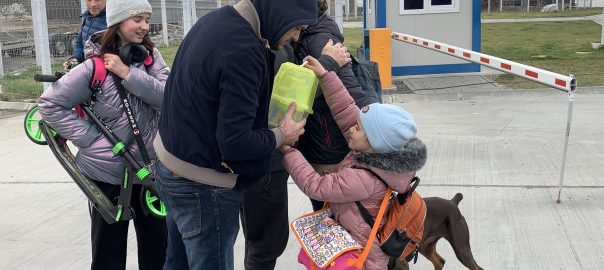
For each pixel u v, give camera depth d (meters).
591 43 16.92
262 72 2.39
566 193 5.19
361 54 12.46
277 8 2.38
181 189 2.56
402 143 2.63
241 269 4.13
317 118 3.04
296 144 3.15
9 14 12.65
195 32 2.45
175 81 2.48
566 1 39.41
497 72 11.91
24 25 12.70
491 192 5.29
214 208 2.58
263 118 2.51
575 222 4.60
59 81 3.09
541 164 5.99
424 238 3.29
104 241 3.36
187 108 2.41
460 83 10.91
